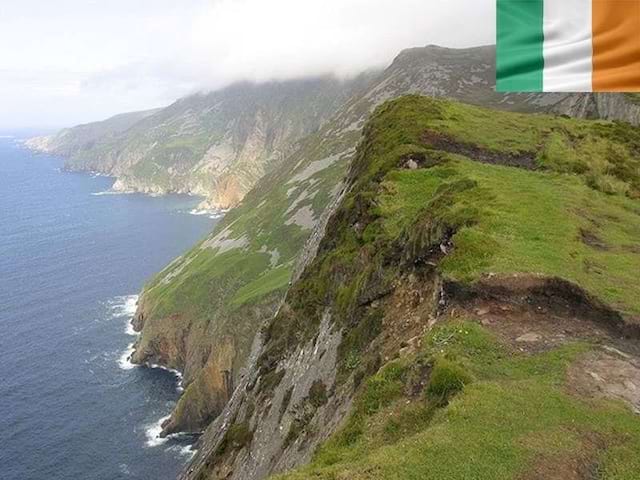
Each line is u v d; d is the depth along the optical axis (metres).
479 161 36.91
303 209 136.25
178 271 134.88
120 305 132.00
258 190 179.75
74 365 101.50
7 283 146.62
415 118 43.59
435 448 11.66
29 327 117.69
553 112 120.81
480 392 13.38
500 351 15.73
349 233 33.56
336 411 20.75
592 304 17.41
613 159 39.19
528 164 36.91
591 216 25.11
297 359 31.61
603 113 89.94
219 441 39.28
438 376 14.43
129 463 73.00
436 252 22.20
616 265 19.64
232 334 90.69
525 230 21.78
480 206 23.84
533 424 12.24
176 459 74.06
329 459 13.89
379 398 15.80
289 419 26.44
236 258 125.12
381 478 11.03
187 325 106.62
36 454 74.69
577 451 11.43
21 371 98.44
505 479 10.68
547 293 18.09
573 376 14.29
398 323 21.00
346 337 24.94
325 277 33.69
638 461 11.21
